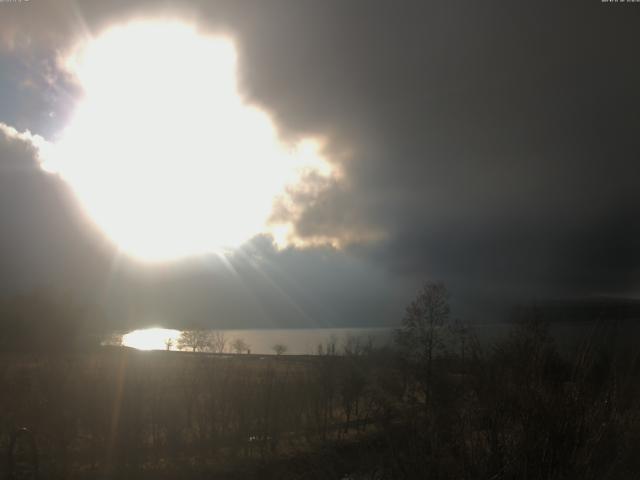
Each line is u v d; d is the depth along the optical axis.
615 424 6.35
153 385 25.45
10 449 16.91
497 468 6.46
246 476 19.28
